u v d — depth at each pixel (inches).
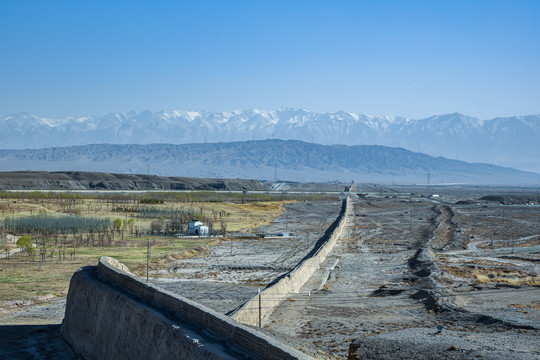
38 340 1589.6
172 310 1079.0
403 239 4635.8
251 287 2461.9
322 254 3447.3
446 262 3248.0
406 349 1330.0
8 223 4493.1
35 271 2785.4
